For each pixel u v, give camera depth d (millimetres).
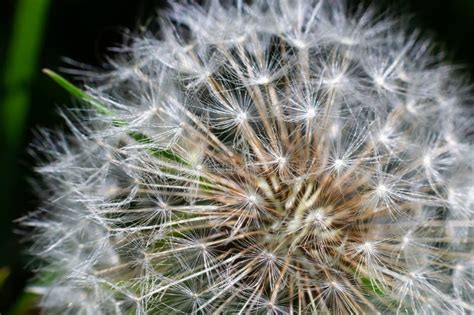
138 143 78
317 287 75
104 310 76
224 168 77
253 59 82
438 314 77
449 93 89
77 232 81
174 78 81
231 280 74
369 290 76
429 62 91
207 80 79
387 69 84
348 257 76
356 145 78
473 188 81
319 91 79
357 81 81
